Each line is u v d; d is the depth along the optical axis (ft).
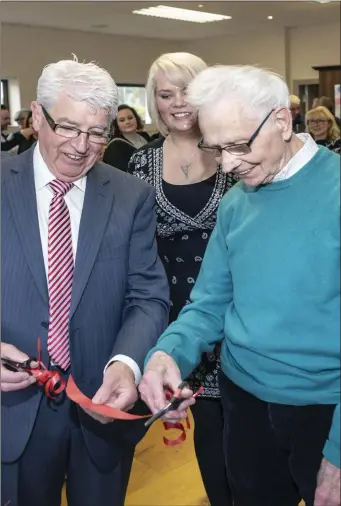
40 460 4.44
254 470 4.24
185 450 8.00
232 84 3.38
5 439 4.30
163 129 5.98
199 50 34.83
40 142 4.16
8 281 4.14
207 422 5.96
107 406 3.78
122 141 11.39
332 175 3.55
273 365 3.75
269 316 3.67
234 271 3.86
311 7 25.89
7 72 28.81
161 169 5.87
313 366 3.64
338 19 29.07
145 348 4.24
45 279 4.17
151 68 5.74
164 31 31.42
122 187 4.50
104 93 3.93
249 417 4.15
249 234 3.75
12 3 22.76
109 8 24.30
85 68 4.00
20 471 4.42
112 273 4.33
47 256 4.20
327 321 3.55
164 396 3.77
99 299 4.30
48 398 4.33
